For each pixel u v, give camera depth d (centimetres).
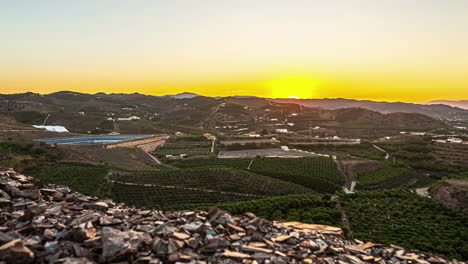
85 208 1480
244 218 1608
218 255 1098
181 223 1356
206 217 1497
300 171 10831
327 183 9388
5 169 1873
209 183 7600
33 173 6575
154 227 1261
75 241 1042
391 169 11256
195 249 1112
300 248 1291
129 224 1293
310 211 4988
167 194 6644
